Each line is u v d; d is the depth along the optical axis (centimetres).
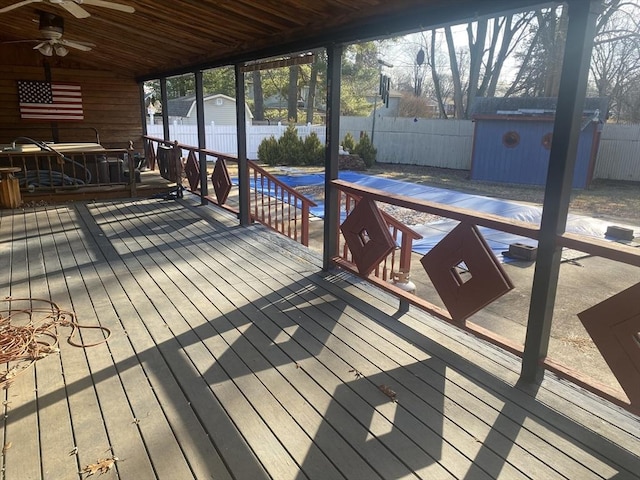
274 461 196
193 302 359
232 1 399
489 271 272
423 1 300
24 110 945
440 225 821
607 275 564
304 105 2806
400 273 411
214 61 620
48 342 296
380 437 211
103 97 1010
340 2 347
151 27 583
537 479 188
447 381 256
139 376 258
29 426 216
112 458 196
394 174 1573
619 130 1394
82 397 238
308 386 250
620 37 1722
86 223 603
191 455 199
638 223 868
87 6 548
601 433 215
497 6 257
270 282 402
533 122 1337
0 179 691
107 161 812
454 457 200
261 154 1762
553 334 409
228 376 259
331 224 421
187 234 557
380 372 264
